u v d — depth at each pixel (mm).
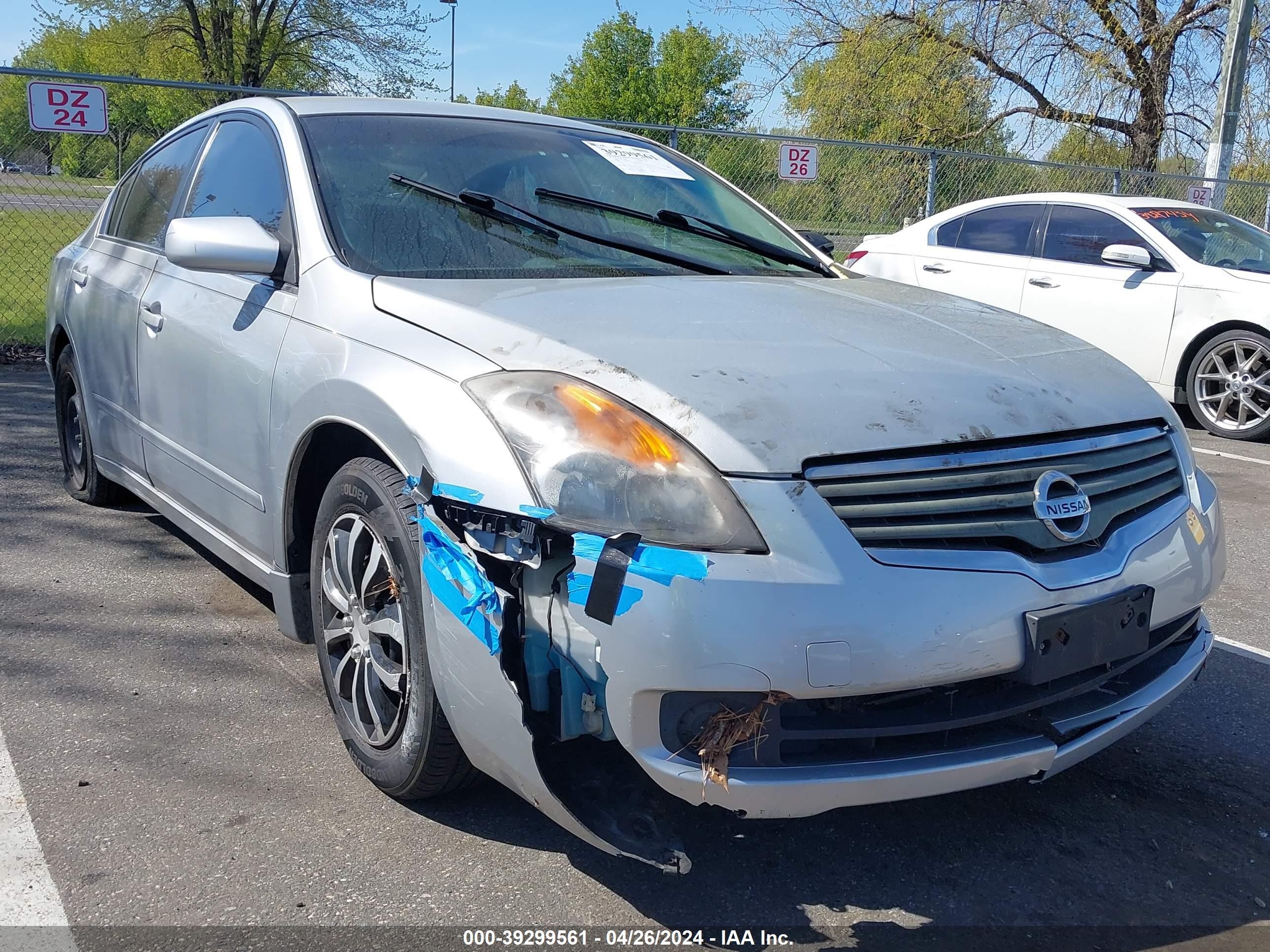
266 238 2934
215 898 2225
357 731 2648
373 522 2473
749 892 2338
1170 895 2402
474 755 2205
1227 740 3160
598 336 2346
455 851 2422
